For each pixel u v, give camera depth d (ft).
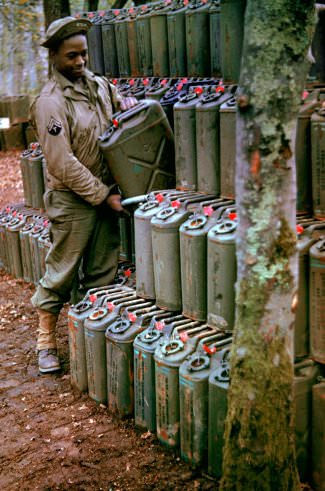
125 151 13.26
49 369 14.14
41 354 14.38
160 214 11.71
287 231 7.38
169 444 10.82
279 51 6.84
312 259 9.14
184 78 15.15
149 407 11.26
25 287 19.86
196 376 9.96
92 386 12.65
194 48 14.84
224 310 10.57
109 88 14.44
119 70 17.90
